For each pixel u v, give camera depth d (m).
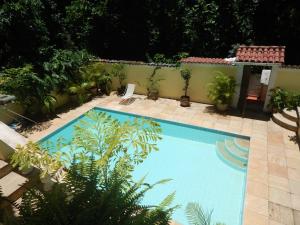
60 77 12.06
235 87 11.93
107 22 17.61
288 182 6.94
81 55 14.00
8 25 12.83
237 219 6.23
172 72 13.23
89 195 3.25
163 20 19.02
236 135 9.88
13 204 3.25
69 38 17.19
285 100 10.88
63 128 10.43
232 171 8.16
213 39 18.64
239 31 18.09
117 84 14.98
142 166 8.50
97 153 4.30
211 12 17.95
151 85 13.95
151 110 12.24
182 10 18.88
